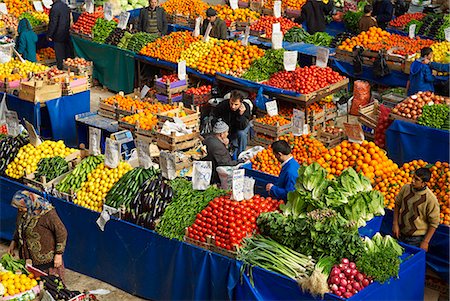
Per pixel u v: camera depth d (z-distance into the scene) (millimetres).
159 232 9227
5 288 8211
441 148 12250
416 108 12656
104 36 16953
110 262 9883
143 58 16000
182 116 12781
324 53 14273
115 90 16953
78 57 17375
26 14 18812
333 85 14008
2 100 14086
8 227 11008
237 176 8977
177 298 9195
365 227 8930
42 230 8852
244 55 14984
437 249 9539
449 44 15383
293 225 8484
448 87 13992
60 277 8906
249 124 13625
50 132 14234
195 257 8867
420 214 9312
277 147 9453
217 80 14750
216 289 8719
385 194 10164
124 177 9930
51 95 13875
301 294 7984
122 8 19750
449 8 19672
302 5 19156
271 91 13961
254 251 8453
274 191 9391
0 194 10938
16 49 17516
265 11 19375
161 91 14641
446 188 10055
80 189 10180
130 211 9555
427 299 9500
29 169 10766
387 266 7973
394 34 16469
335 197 8781
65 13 17641
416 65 14203
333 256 8125
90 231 9969
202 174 9586
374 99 14344
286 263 8242
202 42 15484
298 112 11539
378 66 14977
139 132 12344
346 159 10430
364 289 7828
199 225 8945
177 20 18484
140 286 9625
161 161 9883
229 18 18094
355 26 18703
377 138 13148
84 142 13508
